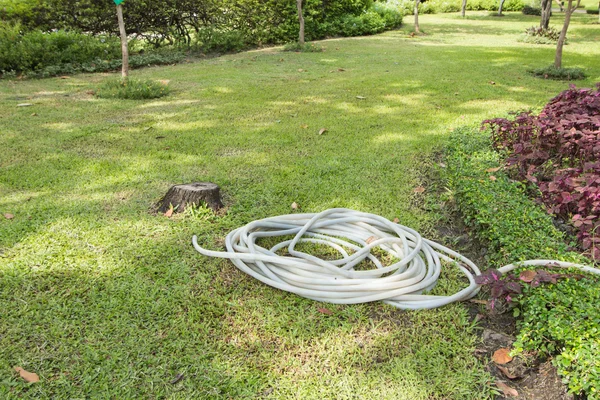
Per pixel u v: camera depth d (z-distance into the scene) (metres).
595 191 2.72
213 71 8.01
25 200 3.31
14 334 2.10
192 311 2.28
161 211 3.18
